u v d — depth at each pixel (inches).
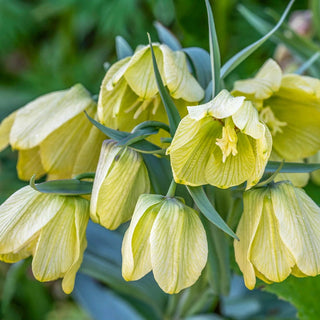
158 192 19.1
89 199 19.1
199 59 19.8
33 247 19.1
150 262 17.7
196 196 17.7
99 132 20.1
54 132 20.2
